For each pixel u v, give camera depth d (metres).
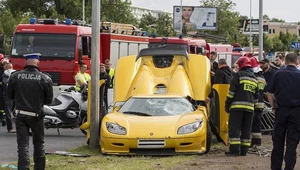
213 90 19.98
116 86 20.59
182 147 17.12
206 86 20.56
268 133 23.20
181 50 21.41
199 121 17.55
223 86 19.52
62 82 30.61
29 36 31.14
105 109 21.33
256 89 17.73
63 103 22.30
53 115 22.11
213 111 20.31
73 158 16.77
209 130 17.94
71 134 23.55
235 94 17.55
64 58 30.61
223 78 21.27
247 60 17.69
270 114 22.55
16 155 17.86
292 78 13.71
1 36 29.47
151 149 17.08
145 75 20.45
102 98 19.95
